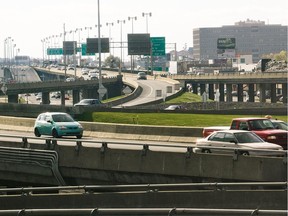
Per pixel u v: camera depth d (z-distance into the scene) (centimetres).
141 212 2888
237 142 5472
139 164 5406
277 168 4722
